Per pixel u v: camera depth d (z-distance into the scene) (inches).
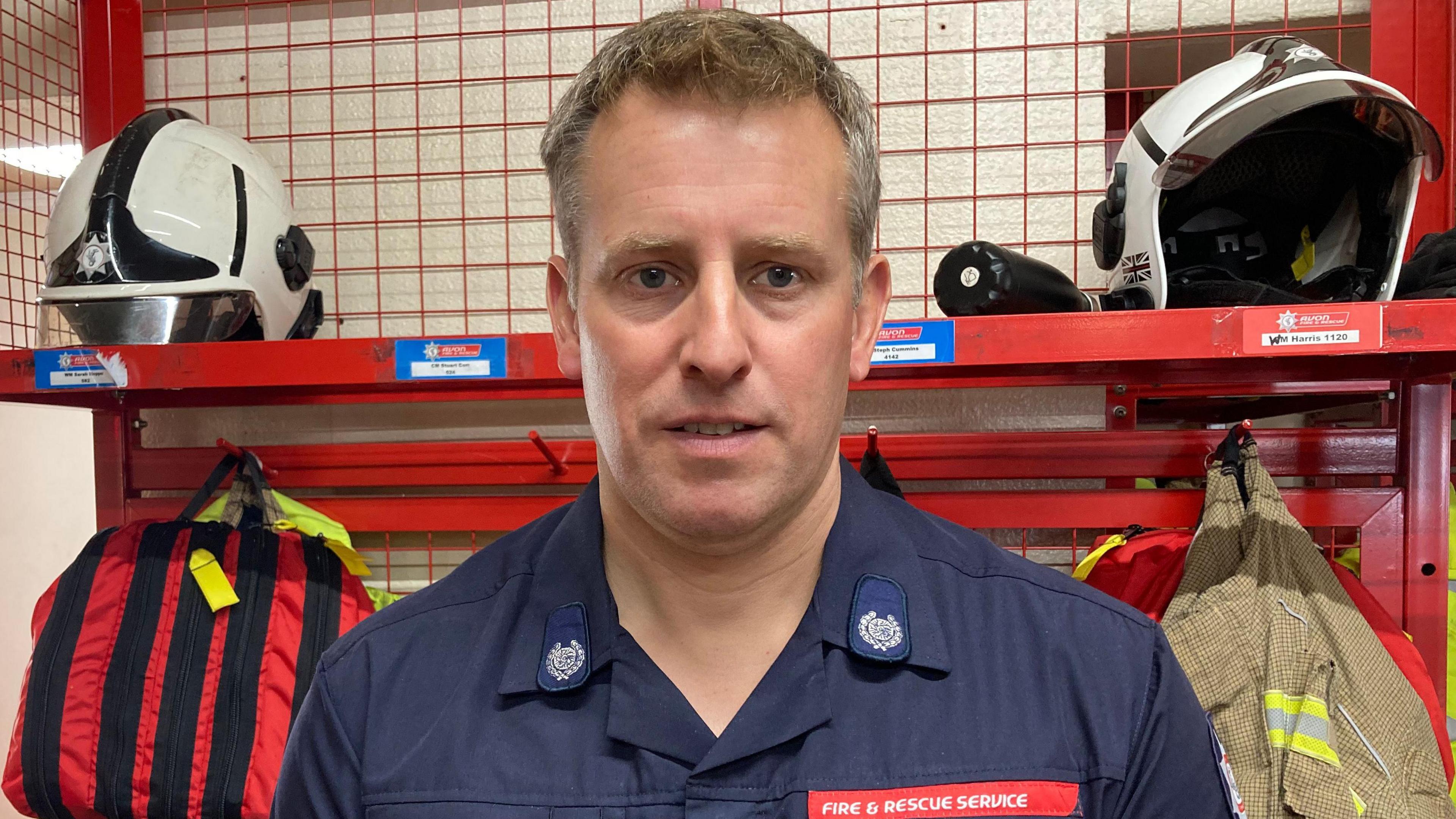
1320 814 33.2
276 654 43.0
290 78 59.4
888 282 27.0
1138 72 64.1
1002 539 56.7
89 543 45.4
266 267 46.9
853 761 22.6
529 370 39.0
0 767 90.8
